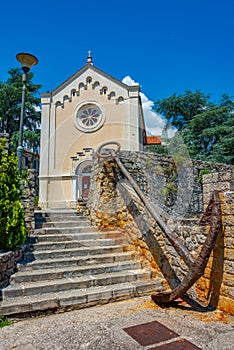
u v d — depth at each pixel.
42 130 15.55
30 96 24.31
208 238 3.55
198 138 20.94
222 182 4.13
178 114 24.50
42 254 5.27
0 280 4.10
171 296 3.90
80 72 15.89
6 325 3.50
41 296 4.06
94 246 6.00
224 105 22.28
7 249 4.67
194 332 3.25
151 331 3.29
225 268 3.80
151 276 5.15
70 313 3.93
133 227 6.04
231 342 3.00
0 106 23.64
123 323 3.54
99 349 2.88
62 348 2.91
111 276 4.82
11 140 21.62
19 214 4.83
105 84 15.41
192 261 3.60
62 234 6.18
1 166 4.72
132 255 5.71
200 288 4.25
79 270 4.87
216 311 3.85
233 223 3.71
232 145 18.83
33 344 2.99
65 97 15.85
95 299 4.22
